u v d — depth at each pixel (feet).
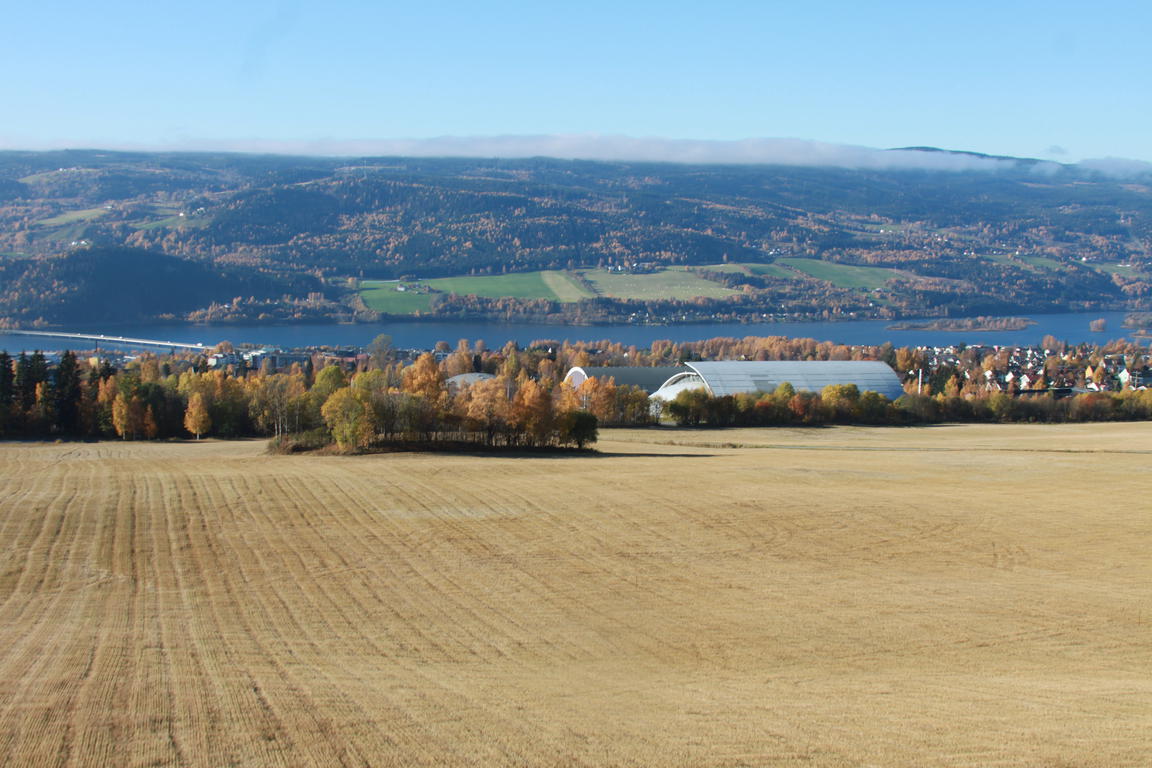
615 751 96.68
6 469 322.34
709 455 371.35
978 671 131.95
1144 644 145.38
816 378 606.14
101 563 197.16
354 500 259.39
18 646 141.38
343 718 107.14
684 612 162.91
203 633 150.10
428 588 178.60
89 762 93.91
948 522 235.81
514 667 132.67
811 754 95.40
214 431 479.41
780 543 214.90
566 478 295.89
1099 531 227.40
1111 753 94.89
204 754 96.02
